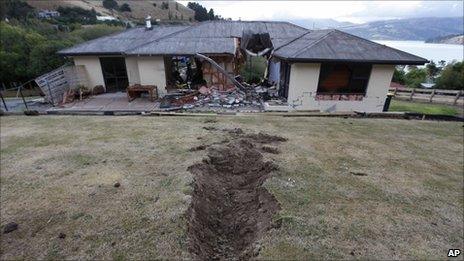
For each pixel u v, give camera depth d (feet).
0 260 13.01
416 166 23.04
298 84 43.19
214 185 19.35
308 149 25.11
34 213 16.21
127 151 24.30
